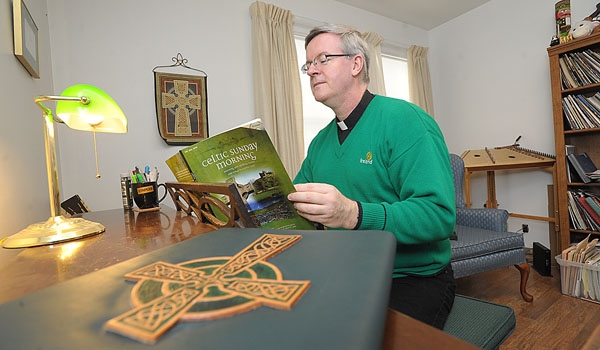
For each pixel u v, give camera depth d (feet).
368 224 2.44
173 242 1.85
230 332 0.67
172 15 6.79
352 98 3.39
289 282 0.89
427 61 11.07
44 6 5.25
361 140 3.20
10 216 2.93
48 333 0.71
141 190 3.64
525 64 8.87
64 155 5.72
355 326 0.65
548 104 8.45
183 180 2.72
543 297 6.22
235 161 2.30
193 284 0.92
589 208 6.98
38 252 1.71
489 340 2.47
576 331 4.98
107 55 6.13
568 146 7.37
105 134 6.08
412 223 2.52
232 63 7.53
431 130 2.92
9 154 2.98
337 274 0.93
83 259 1.54
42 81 4.69
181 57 6.88
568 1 7.37
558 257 6.37
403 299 2.73
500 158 8.36
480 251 5.68
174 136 6.68
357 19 9.70
